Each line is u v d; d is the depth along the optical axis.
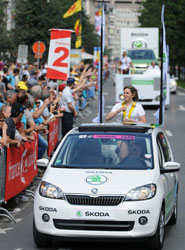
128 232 17.27
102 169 18.72
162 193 18.12
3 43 67.12
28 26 91.38
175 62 146.25
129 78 69.69
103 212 17.27
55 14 92.38
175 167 18.97
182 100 86.25
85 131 20.42
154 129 20.98
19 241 19.05
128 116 25.50
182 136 47.28
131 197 17.47
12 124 22.75
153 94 69.12
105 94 98.38
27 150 25.06
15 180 22.97
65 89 38.00
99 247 18.42
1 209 21.70
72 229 17.38
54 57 41.81
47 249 18.16
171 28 128.75
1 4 66.31
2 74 50.31
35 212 17.72
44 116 33.81
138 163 19.05
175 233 20.12
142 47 90.31
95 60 127.25
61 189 17.70
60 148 19.81
